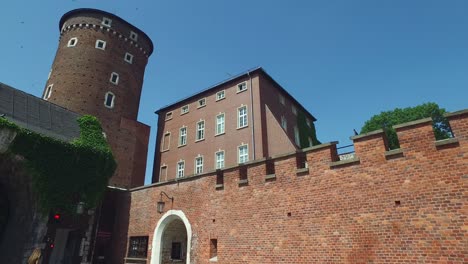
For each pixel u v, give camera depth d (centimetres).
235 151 2955
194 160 3291
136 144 3359
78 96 3119
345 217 1075
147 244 1811
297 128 3572
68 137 2066
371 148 1083
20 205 1853
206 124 3356
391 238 960
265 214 1308
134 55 3700
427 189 934
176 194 1745
